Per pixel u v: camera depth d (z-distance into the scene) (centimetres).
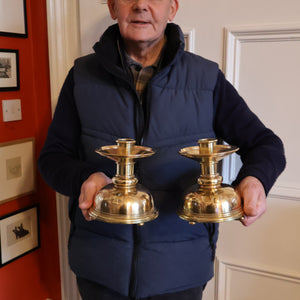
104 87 114
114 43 116
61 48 157
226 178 142
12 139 155
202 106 112
